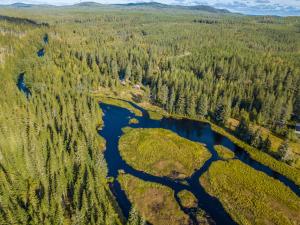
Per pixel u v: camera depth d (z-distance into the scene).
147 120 124.06
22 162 74.44
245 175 86.94
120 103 140.25
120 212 69.00
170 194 76.75
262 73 165.25
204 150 100.88
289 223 69.62
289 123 125.44
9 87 122.00
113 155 93.88
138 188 78.12
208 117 128.00
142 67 189.88
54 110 107.25
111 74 176.00
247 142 108.56
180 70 181.62
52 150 77.88
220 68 179.75
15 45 195.75
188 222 68.19
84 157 80.56
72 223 62.19
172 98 130.75
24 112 97.12
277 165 94.38
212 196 77.31
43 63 172.75
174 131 115.44
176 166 89.94
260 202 75.75
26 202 65.25
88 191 66.12
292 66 176.12
